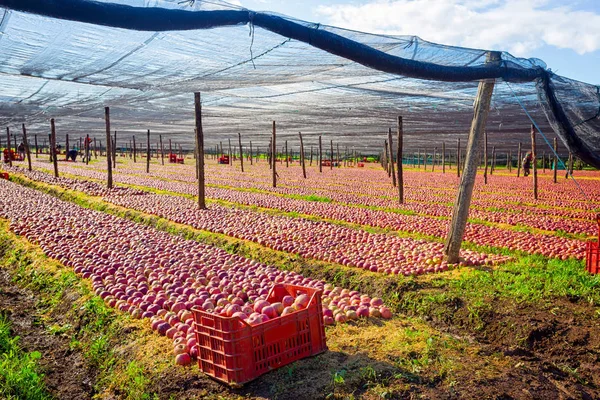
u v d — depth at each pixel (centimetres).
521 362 596
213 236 1422
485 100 1006
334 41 560
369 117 2173
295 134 3741
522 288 862
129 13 433
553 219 1748
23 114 1731
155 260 1073
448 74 662
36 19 520
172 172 4047
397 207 2042
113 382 618
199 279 926
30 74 779
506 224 1689
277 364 565
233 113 2088
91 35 583
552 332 717
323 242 1267
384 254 1151
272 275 944
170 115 2188
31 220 1537
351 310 728
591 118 852
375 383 529
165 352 634
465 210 1051
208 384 551
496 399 499
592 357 658
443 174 4478
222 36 586
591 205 2167
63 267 1049
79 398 605
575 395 542
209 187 2794
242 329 538
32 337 776
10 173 3316
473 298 848
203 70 788
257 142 5781
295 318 582
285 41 607
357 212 1834
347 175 4122
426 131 2922
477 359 591
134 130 3516
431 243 1266
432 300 875
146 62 717
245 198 2250
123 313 781
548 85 791
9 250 1261
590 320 738
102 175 3403
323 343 606
